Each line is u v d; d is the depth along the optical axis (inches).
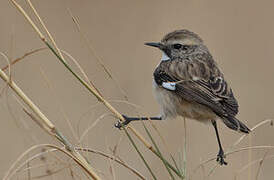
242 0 798.5
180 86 431.2
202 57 466.6
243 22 785.6
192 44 471.5
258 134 630.5
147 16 789.9
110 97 650.2
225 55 746.2
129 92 658.8
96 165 495.2
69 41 749.9
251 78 711.7
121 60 733.3
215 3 800.9
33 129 466.9
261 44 765.3
